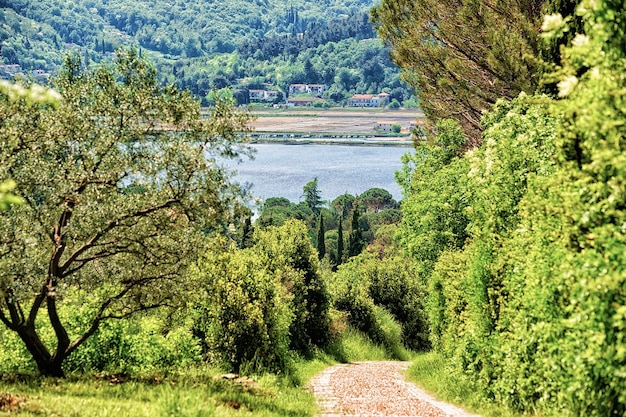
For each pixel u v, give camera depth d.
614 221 9.11
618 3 9.34
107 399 14.37
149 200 16.94
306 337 42.56
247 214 17.78
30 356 19.25
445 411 18.66
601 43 9.45
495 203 19.41
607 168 8.97
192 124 17.59
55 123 16.22
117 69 17.67
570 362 11.09
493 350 18.59
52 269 16.52
